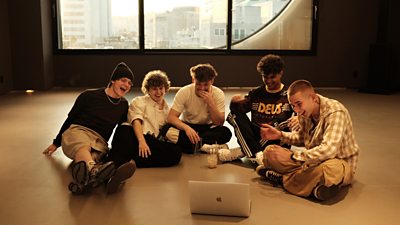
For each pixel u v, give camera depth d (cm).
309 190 307
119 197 312
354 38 880
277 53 884
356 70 889
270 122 383
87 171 311
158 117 404
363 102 726
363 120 583
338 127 301
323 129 311
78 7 865
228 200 279
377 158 411
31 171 368
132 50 875
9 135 491
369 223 274
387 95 805
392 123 566
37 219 278
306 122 326
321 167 302
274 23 877
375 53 822
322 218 280
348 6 872
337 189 304
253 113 391
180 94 412
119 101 384
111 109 378
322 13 873
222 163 391
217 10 877
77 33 870
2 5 795
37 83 832
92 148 361
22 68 828
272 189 329
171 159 377
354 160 321
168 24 879
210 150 412
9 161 395
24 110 639
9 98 746
